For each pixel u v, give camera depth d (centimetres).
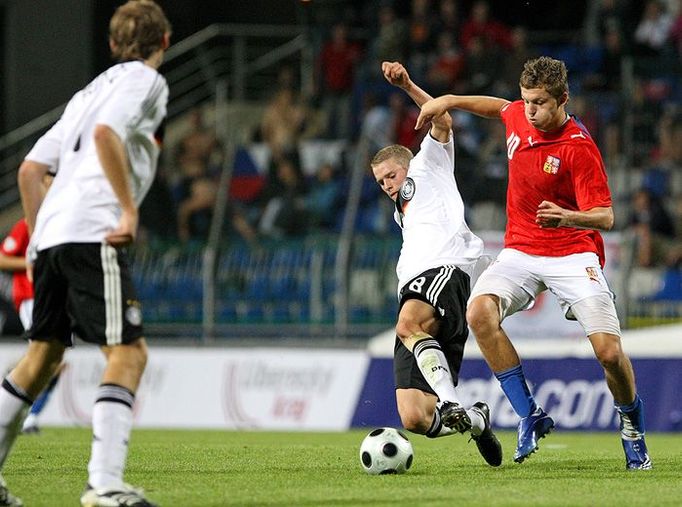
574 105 6275
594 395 4697
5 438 1784
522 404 2408
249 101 7431
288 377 5169
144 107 1716
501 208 5753
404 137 6294
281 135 6556
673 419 4638
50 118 7244
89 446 3177
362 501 1822
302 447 3225
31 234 1797
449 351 2455
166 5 8006
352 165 6159
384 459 2291
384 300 5528
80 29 7575
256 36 7838
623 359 2358
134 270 5888
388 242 5575
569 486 2070
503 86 6531
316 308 5647
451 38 6688
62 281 1742
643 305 5244
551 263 2420
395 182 2555
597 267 2414
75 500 1839
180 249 5894
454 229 2495
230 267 5781
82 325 1711
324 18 7181
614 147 6200
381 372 5016
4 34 7550
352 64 6819
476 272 2566
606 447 3428
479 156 6050
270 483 2112
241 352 5275
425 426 2448
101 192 1728
